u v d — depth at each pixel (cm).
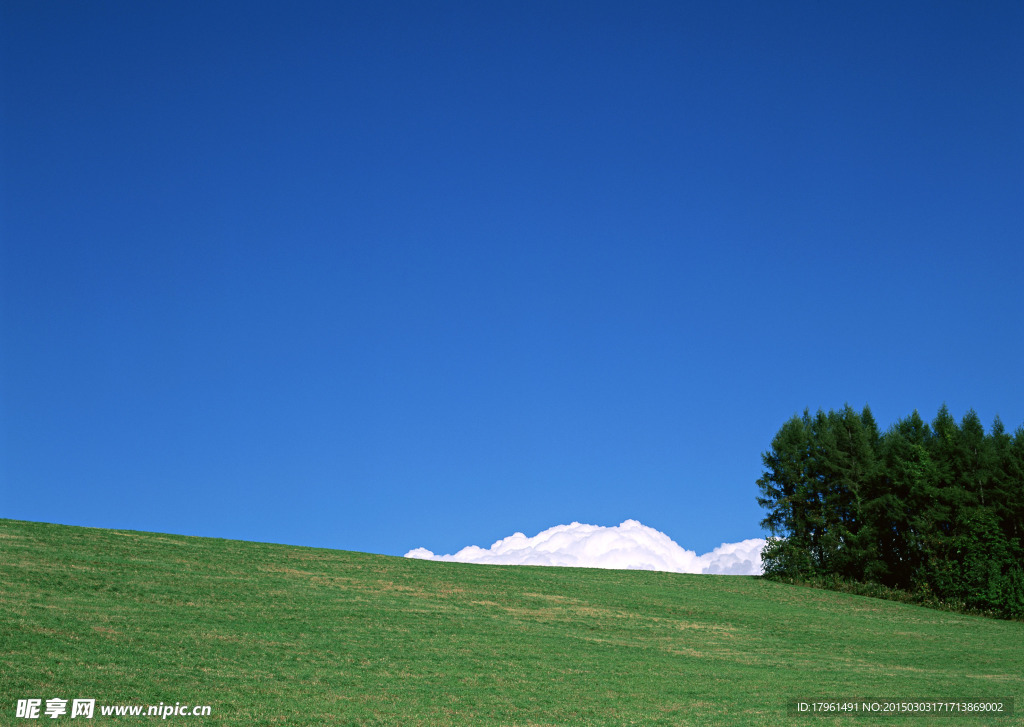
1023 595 6116
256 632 3244
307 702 2439
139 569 4225
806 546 7594
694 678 3266
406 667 3011
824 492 7762
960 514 6894
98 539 5038
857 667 3800
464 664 3148
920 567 7069
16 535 4741
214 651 2875
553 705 2689
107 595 3525
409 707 2509
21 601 3183
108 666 2528
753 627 4866
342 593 4409
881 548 7512
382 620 3803
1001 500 6919
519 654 3431
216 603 3691
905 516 7231
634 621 4641
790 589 7056
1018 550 6619
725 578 7456
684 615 5072
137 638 2886
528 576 6181
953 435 7350
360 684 2709
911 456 7481
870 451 7731
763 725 2597
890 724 2670
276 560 5319
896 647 4531
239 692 2458
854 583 7212
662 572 7481
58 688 2273
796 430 7881
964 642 4866
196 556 4975
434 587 5038
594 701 2778
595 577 6644
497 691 2800
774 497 7806
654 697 2892
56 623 2909
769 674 3459
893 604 6612
